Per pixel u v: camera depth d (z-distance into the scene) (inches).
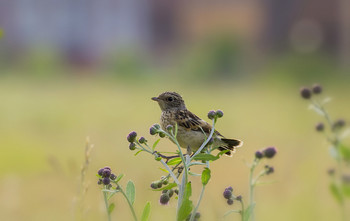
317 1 2082.9
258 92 1279.5
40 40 2289.6
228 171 427.8
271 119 757.3
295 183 324.5
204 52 1755.7
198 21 2294.5
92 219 238.8
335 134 242.7
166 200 165.2
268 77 1556.3
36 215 311.9
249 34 2161.7
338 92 1169.4
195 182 239.5
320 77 1494.8
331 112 759.1
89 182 201.2
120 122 729.0
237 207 243.9
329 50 2046.0
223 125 696.4
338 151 242.2
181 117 244.7
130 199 163.3
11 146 559.8
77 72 2052.2
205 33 2174.0
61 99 1046.4
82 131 645.3
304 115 773.3
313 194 312.7
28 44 2283.5
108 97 1104.2
